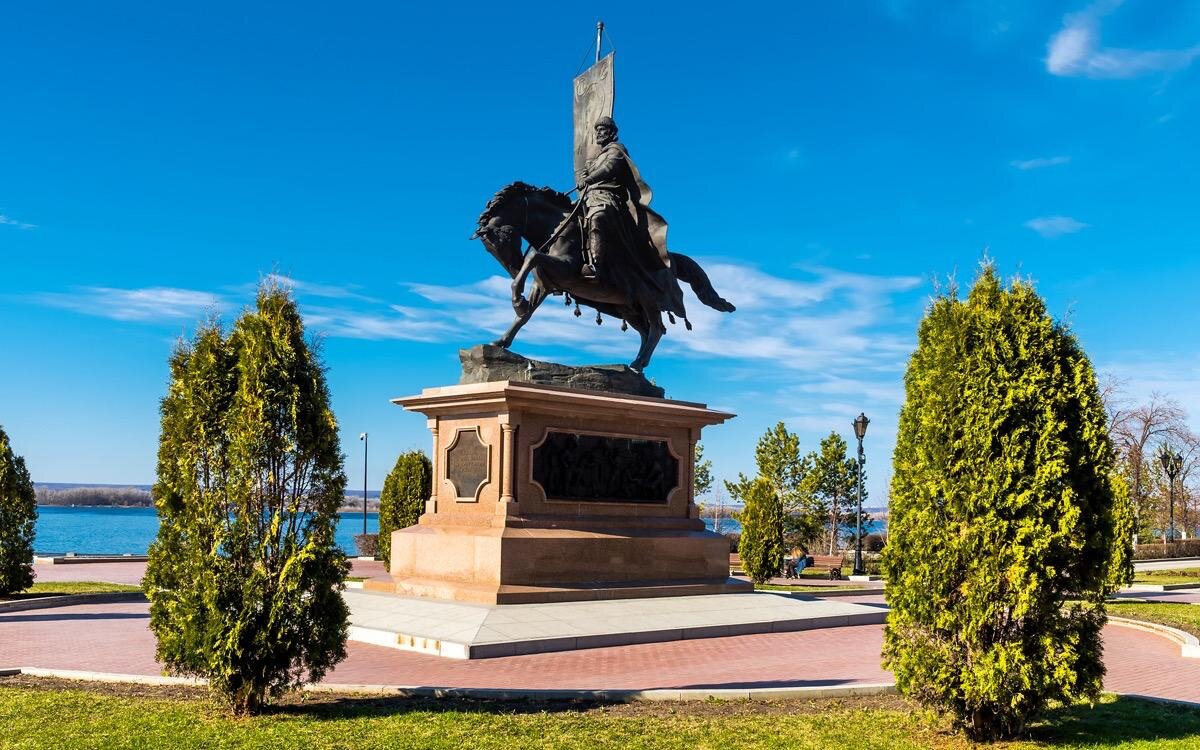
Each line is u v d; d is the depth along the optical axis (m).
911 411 8.81
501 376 17.44
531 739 8.27
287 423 9.30
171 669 10.09
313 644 9.28
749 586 18.67
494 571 15.76
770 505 28.48
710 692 10.07
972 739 8.45
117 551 50.38
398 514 26.58
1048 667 8.22
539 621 14.26
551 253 18.33
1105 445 8.30
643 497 18.36
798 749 8.12
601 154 18.77
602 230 18.30
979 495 8.19
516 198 18.25
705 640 14.75
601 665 12.22
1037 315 8.50
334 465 9.55
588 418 17.72
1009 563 8.10
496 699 9.85
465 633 13.24
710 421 19.30
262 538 9.16
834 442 46.22
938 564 8.32
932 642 8.48
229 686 9.05
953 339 8.58
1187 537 67.25
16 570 20.48
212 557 9.02
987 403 8.30
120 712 9.11
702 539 18.47
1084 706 9.99
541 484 16.91
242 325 9.53
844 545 57.31
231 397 9.45
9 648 13.65
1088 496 8.35
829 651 13.80
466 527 16.80
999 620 8.30
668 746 8.16
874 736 8.55
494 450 16.75
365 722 8.75
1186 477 64.38
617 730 8.60
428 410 18.05
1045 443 8.19
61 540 64.56
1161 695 11.28
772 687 10.62
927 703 8.52
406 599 16.02
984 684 8.08
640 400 18.11
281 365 9.34
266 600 9.11
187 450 9.29
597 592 16.28
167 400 9.64
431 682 10.81
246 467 9.07
